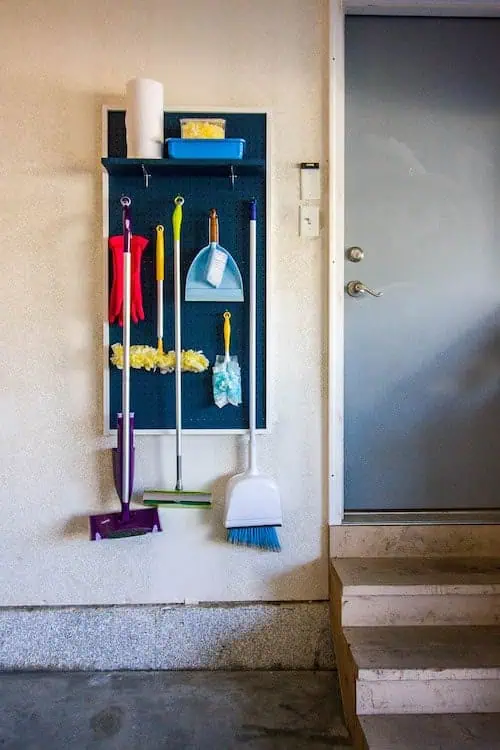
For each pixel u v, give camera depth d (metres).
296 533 1.96
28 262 1.88
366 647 1.64
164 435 1.92
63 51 1.86
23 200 1.87
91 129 1.87
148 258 1.88
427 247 2.04
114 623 1.92
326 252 1.91
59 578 1.94
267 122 1.86
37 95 1.86
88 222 1.88
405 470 2.09
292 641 1.93
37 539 1.93
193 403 1.91
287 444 1.94
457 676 1.55
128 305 1.78
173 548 1.94
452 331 2.06
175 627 1.92
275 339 1.92
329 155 1.89
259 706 1.75
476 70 2.02
